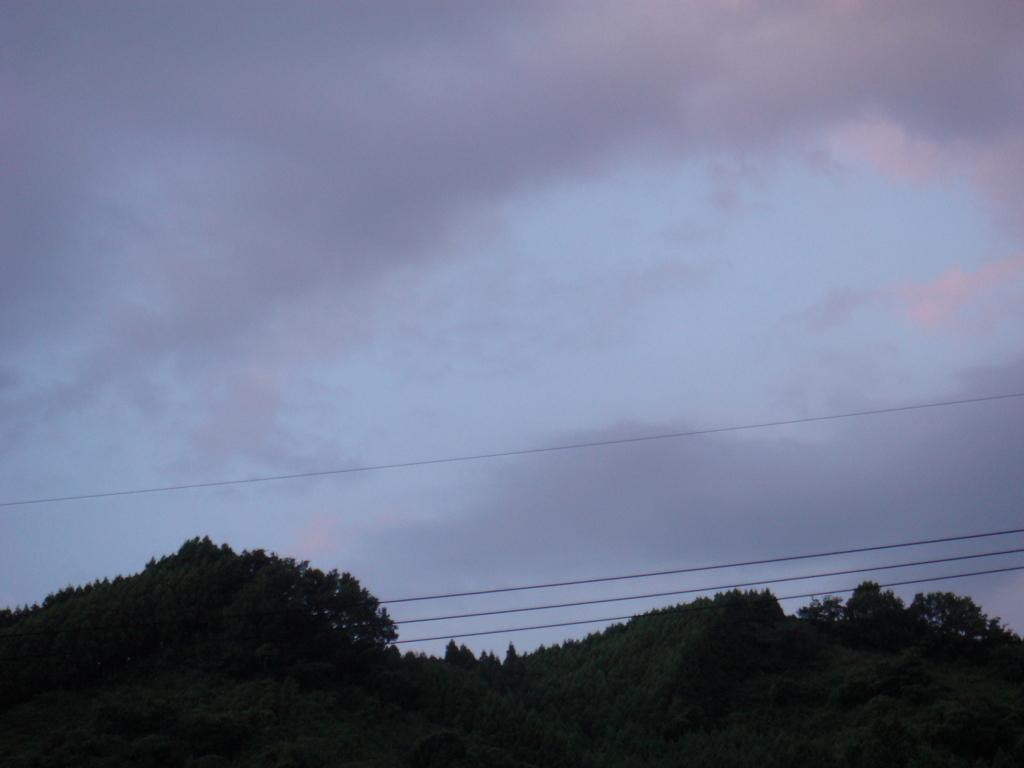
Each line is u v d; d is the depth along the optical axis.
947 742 60.75
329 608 70.62
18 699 56.47
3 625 67.38
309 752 52.53
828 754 62.00
